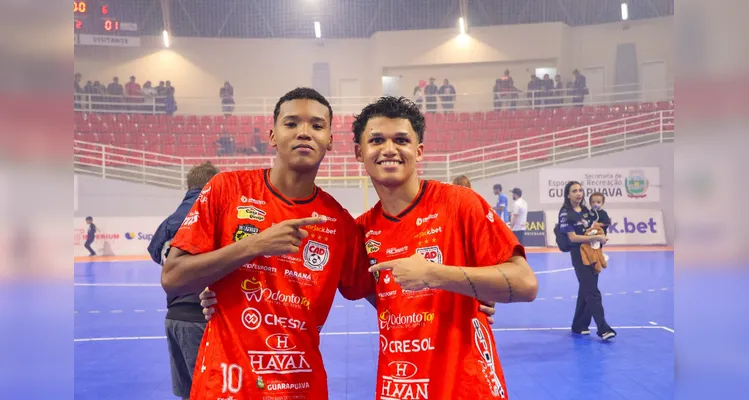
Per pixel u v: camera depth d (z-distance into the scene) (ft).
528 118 54.85
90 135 53.06
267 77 59.26
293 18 59.31
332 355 16.67
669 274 31.73
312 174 6.13
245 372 5.68
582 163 47.93
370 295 6.70
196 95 58.13
